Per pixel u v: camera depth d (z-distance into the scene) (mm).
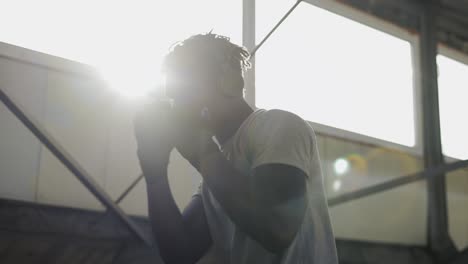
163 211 1139
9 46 3275
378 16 5125
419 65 5297
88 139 3426
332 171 4555
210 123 1105
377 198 4848
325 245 1020
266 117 1048
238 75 1118
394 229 4855
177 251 1160
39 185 3199
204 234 1200
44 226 3035
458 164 4109
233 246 1065
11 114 3201
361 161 4742
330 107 4637
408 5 5289
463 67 5750
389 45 5145
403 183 4172
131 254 3158
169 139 1106
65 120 3379
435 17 5426
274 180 931
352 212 4680
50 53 3402
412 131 5125
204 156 992
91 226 3170
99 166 3426
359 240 4617
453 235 5223
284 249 934
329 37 4738
